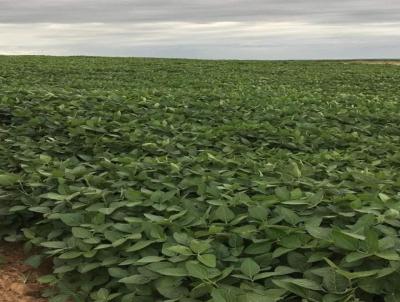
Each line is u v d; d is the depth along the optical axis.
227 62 28.89
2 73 16.22
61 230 3.82
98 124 6.77
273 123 8.19
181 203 3.96
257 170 4.90
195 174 4.73
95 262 3.37
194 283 2.93
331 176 4.81
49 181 4.42
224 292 2.58
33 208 3.93
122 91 10.91
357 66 27.62
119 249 3.42
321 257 2.96
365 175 4.45
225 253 3.24
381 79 18.94
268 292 2.73
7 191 4.44
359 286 2.69
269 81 17.38
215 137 6.65
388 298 2.64
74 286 3.30
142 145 5.84
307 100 10.62
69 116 7.43
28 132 6.84
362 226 3.16
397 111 9.55
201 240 3.33
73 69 19.59
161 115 8.05
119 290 3.16
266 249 3.23
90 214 3.81
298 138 6.81
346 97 11.52
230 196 4.05
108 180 4.61
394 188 4.54
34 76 16.36
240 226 3.63
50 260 3.82
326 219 3.64
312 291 2.74
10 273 3.65
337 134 7.15
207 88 14.06
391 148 6.49
